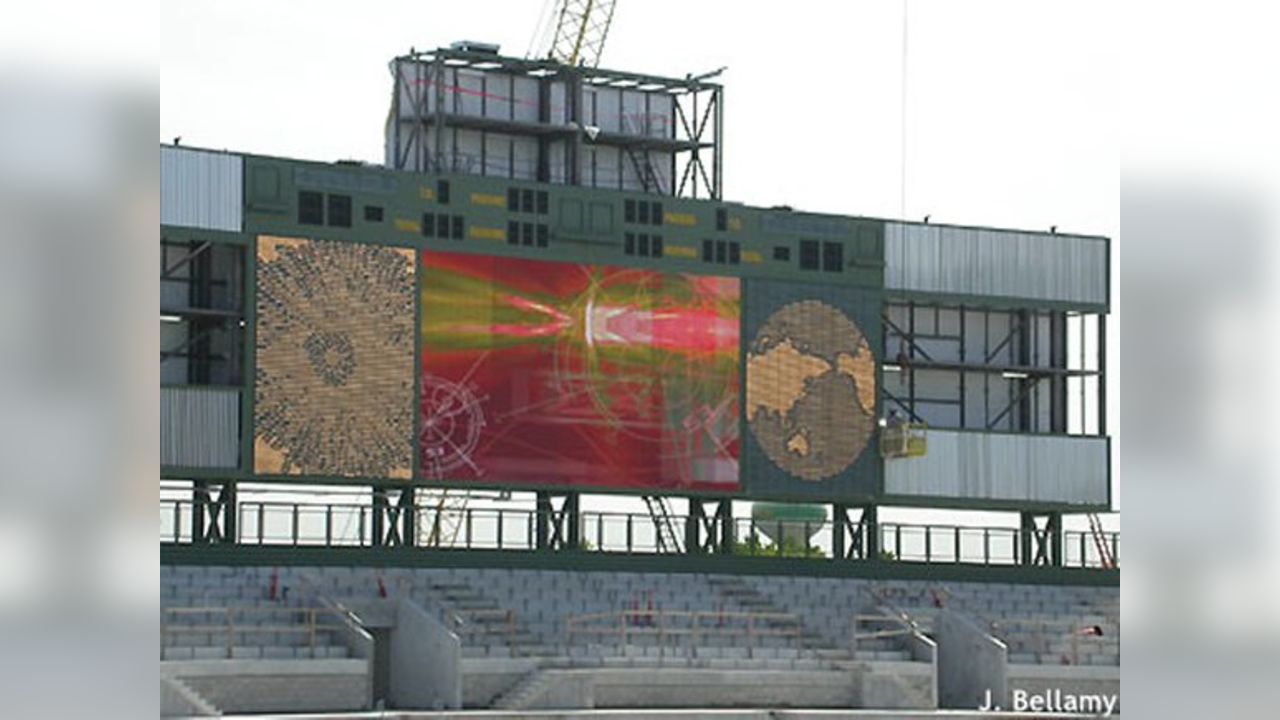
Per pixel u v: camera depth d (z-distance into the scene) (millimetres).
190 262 70125
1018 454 80125
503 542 73938
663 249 74562
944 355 80375
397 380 70688
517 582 72750
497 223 72375
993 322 81312
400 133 74312
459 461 71188
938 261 79250
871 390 77750
